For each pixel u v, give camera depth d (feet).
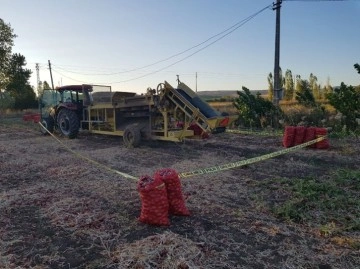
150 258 9.89
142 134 29.99
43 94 42.55
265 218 13.14
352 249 10.47
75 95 37.63
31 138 38.73
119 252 10.43
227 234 11.69
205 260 9.87
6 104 111.96
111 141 34.60
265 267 9.51
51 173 21.16
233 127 47.47
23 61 104.01
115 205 14.89
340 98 38.14
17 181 19.45
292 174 19.84
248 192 16.46
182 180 18.75
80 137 38.24
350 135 35.14
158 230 12.10
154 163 23.66
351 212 13.47
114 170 20.33
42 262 10.11
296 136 28.73
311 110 45.39
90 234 11.88
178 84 29.19
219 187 17.33
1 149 30.63
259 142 32.86
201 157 25.50
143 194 12.46
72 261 10.12
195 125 28.66
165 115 27.68
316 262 9.73
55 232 12.21
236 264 9.68
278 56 48.60
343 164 22.34
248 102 47.88
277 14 48.06
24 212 14.30
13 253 10.67
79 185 18.29
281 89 48.93
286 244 10.87
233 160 24.20
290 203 14.33
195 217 13.29
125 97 32.60
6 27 99.91
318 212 13.58
